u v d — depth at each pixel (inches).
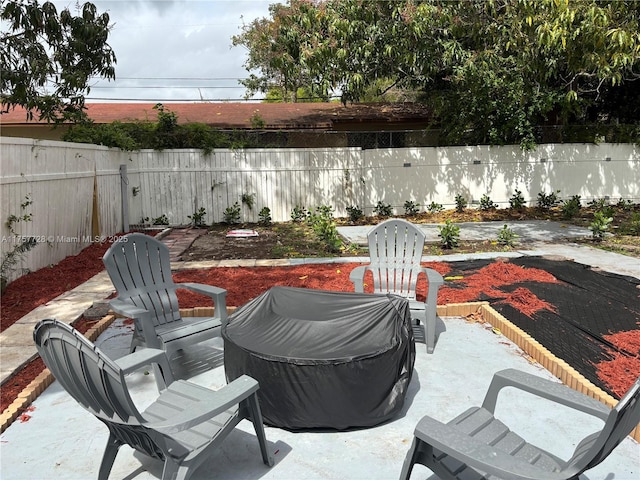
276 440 106.8
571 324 171.9
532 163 534.0
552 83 500.7
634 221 378.0
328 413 106.0
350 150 503.5
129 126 462.6
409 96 896.3
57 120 383.9
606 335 160.4
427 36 365.1
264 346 109.7
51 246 267.9
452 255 294.4
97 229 345.7
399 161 514.9
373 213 517.3
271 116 613.0
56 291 221.5
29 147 243.3
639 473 94.2
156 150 463.2
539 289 214.5
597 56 269.7
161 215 473.4
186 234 417.4
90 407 84.0
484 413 91.2
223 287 229.8
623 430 67.2
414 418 115.3
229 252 329.4
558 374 135.0
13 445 105.7
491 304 195.3
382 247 175.6
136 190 445.4
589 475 93.4
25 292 215.3
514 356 150.9
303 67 400.5
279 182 492.7
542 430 109.7
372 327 114.9
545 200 527.5
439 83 555.8
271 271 262.5
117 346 163.2
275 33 615.2
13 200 225.8
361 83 397.1
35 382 130.1
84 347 74.7
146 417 90.9
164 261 155.6
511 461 68.0
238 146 479.8
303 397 104.7
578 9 254.5
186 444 85.2
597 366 137.9
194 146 476.1
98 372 75.2
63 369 81.7
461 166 525.3
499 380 91.3
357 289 156.6
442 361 147.3
